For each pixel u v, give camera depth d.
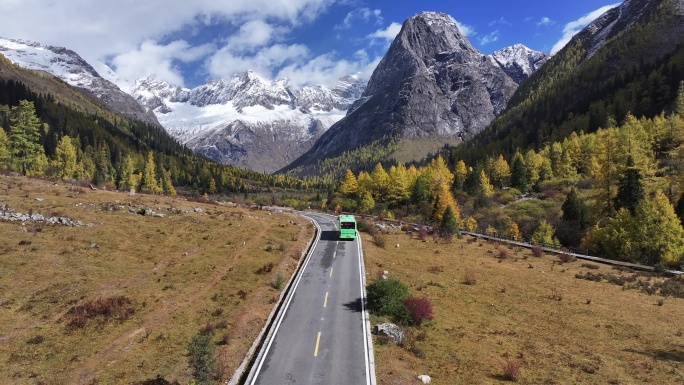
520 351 25.48
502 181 126.56
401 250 54.12
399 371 22.05
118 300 29.12
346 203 109.56
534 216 86.06
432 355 24.55
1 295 27.66
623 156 69.38
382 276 40.31
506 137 196.50
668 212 52.16
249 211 72.94
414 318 29.44
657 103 137.50
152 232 46.94
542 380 21.56
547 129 168.38
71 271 33.09
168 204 62.72
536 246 58.75
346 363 22.73
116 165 175.00
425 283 39.72
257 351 24.89
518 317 31.59
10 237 37.06
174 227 50.50
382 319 29.84
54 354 22.17
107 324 26.14
